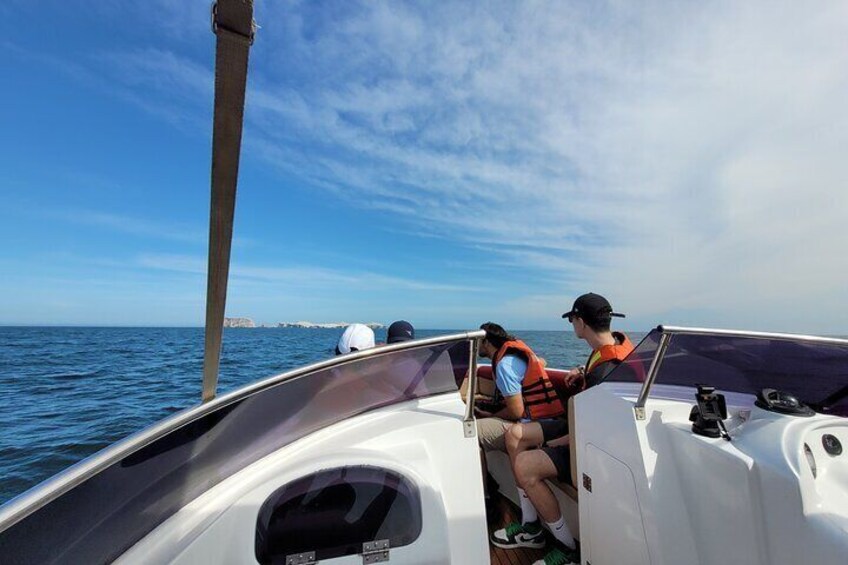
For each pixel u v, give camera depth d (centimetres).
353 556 133
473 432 163
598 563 176
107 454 100
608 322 236
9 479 686
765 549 127
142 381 1616
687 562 147
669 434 160
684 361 176
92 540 104
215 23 57
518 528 217
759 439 139
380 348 154
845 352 161
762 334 159
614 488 167
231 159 69
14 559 89
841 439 136
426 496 143
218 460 135
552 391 256
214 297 89
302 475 136
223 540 123
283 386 149
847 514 116
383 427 163
